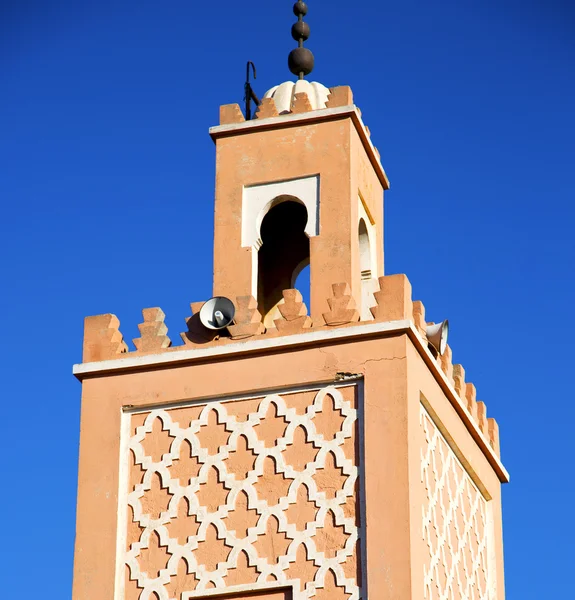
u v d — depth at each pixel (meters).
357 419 28.69
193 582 28.48
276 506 28.55
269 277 32.78
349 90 31.66
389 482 28.14
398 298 29.14
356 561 27.86
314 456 28.67
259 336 29.53
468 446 31.67
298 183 31.23
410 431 28.48
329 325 29.31
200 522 28.81
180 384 29.69
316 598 27.81
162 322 30.30
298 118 31.56
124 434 29.70
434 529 29.31
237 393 29.38
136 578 28.73
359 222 31.97
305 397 29.06
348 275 30.34
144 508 29.16
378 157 32.66
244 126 31.77
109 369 30.03
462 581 30.47
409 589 27.41
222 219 31.28
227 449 29.12
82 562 28.97
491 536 32.41
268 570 28.20
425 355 29.56
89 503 29.34
